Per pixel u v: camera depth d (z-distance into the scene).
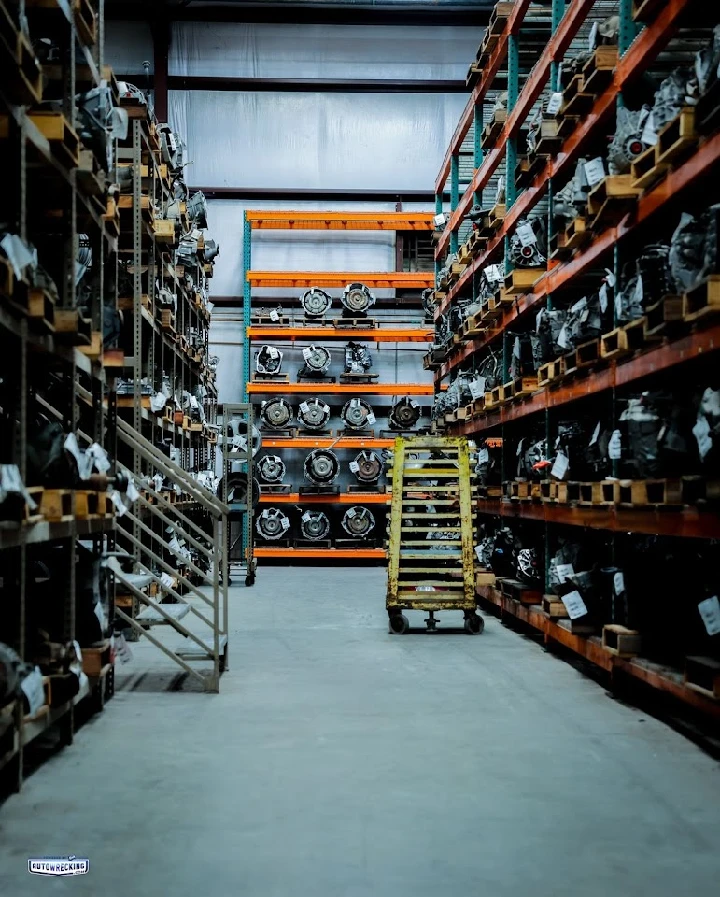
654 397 3.86
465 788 3.04
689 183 3.50
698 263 3.38
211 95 13.52
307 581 10.35
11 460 3.22
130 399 6.20
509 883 2.29
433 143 13.73
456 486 6.90
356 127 13.70
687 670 3.52
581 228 4.72
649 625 4.25
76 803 2.88
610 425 4.70
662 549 4.76
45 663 3.28
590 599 4.80
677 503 3.46
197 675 4.55
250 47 13.45
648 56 4.00
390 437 12.95
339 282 12.87
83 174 3.55
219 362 13.60
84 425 5.11
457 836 2.61
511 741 3.63
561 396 5.32
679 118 3.38
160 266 7.18
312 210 13.71
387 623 6.98
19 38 2.61
